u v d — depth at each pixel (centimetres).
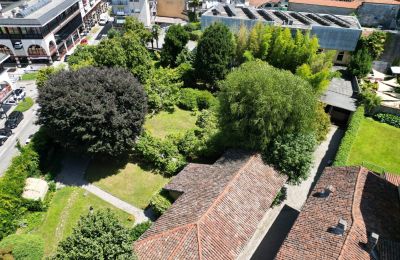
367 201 2795
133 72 5081
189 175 3459
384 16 7369
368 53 5709
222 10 6906
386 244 2445
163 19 9700
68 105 3556
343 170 3225
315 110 3616
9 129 4841
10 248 2683
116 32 7344
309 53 4944
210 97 5341
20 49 6988
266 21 5962
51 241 3105
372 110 5094
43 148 3975
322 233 2514
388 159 4272
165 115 5159
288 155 3316
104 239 2102
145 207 3525
